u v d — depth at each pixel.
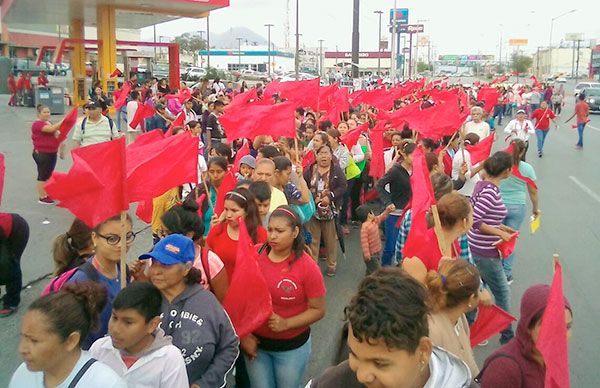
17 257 6.42
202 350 3.49
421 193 3.96
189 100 17.81
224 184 6.10
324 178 8.12
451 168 8.79
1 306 6.66
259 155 7.61
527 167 7.63
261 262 4.33
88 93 32.62
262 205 5.53
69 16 35.38
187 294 3.60
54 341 2.66
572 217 11.61
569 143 24.81
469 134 10.04
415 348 2.06
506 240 5.69
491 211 5.77
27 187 12.93
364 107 17.72
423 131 8.41
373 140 9.71
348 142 10.00
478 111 12.88
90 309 2.85
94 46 37.16
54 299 2.73
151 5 28.89
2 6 36.03
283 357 4.30
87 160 3.60
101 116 11.52
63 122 11.20
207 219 6.33
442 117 8.36
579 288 7.70
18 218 6.38
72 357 2.77
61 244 4.21
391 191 7.46
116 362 3.12
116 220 3.75
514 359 2.87
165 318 3.53
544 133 20.50
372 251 6.07
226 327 3.64
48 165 11.41
